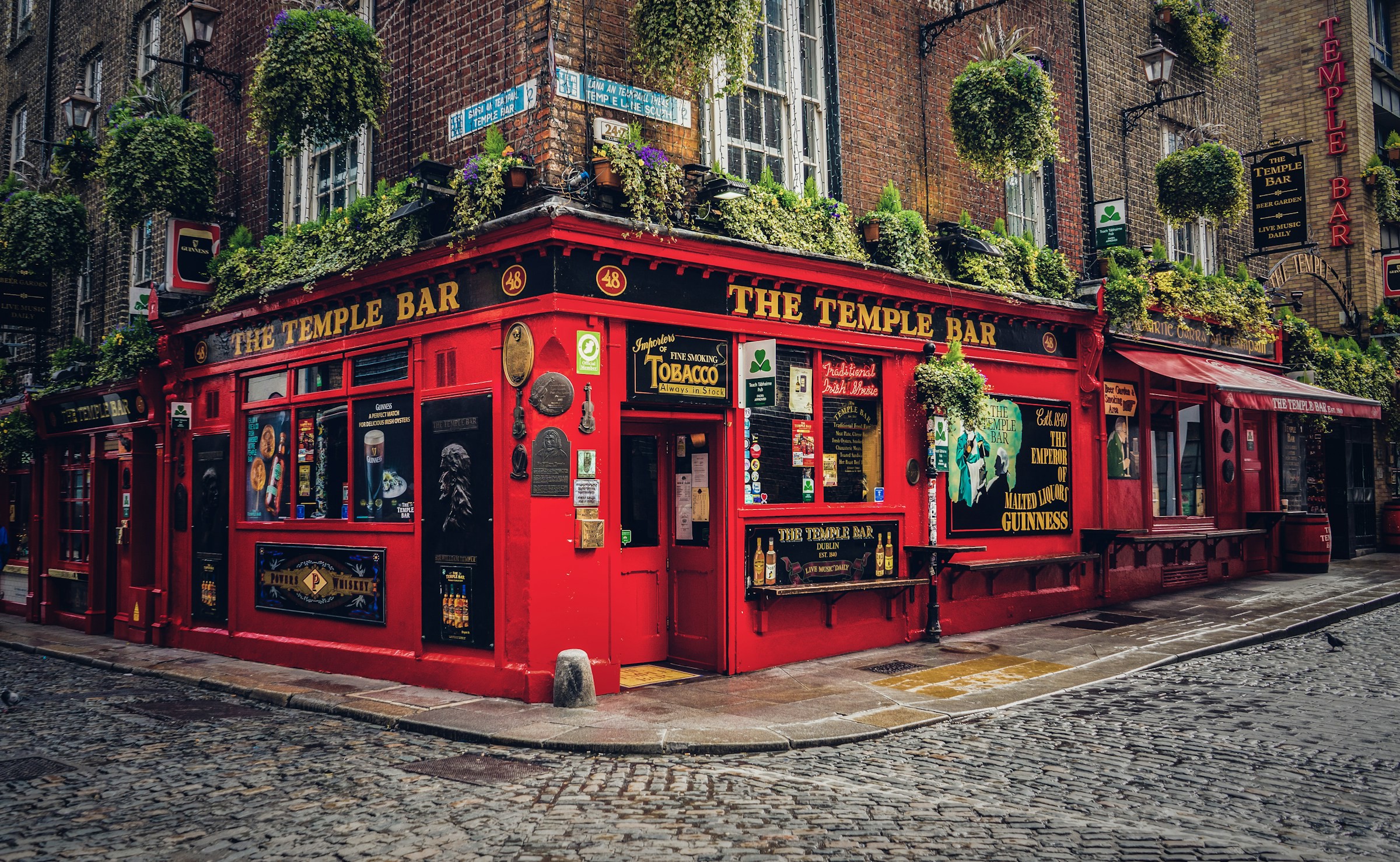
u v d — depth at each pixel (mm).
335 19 9508
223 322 11789
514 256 8305
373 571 9680
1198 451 14898
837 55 10828
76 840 4992
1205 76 16188
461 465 8711
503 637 8273
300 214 11836
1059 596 12141
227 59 12961
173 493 12883
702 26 8281
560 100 8445
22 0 19578
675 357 8812
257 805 5504
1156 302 13586
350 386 10133
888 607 10430
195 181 12016
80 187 16547
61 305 17062
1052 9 13477
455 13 9523
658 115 9219
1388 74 20453
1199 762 6082
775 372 8820
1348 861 4422
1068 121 13617
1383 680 8266
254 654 11148
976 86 10711
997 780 5781
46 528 16141
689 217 9016
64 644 12984
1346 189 19266
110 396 14055
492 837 4812
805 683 8641
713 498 9320
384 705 8062
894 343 10570
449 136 9547
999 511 11602
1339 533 17969
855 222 10461
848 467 10305
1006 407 11766
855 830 4824
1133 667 8953
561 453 8109
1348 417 17922
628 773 6023
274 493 11180
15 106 19328
